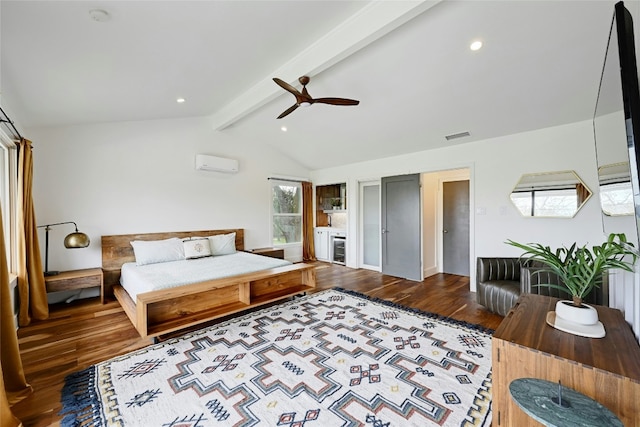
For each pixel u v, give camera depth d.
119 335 2.71
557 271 1.49
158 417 1.63
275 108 4.27
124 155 4.17
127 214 4.20
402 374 2.03
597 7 1.98
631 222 1.12
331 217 6.91
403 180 5.06
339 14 2.24
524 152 3.75
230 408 1.70
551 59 2.51
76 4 1.52
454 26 2.28
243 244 5.54
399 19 2.07
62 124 3.58
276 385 1.92
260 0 1.83
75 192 3.78
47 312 3.16
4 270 1.80
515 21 2.17
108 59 2.21
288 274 3.69
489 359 2.24
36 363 2.21
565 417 0.88
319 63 2.61
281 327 2.85
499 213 3.95
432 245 5.43
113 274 4.00
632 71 1.02
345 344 2.49
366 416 1.63
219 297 3.05
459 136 4.11
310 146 5.54
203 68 2.75
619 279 1.88
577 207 3.37
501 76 2.81
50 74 2.24
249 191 5.66
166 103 3.66
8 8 1.45
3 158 2.94
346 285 4.52
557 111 3.22
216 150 5.15
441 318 3.09
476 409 1.68
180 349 2.41
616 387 1.02
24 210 2.97
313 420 1.60
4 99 2.46
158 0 1.62
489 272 3.36
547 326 1.39
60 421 1.61
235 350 2.39
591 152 3.29
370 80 3.16
